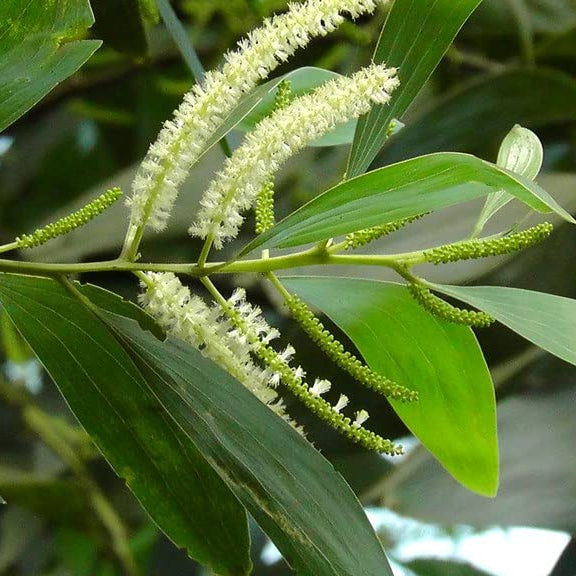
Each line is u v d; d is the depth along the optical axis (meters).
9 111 0.58
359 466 0.81
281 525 0.54
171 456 0.56
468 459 0.65
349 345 0.84
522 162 0.63
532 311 0.58
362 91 0.56
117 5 0.74
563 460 0.76
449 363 0.64
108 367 0.57
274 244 0.56
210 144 0.58
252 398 0.56
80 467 0.84
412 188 0.54
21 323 0.57
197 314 0.58
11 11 0.58
